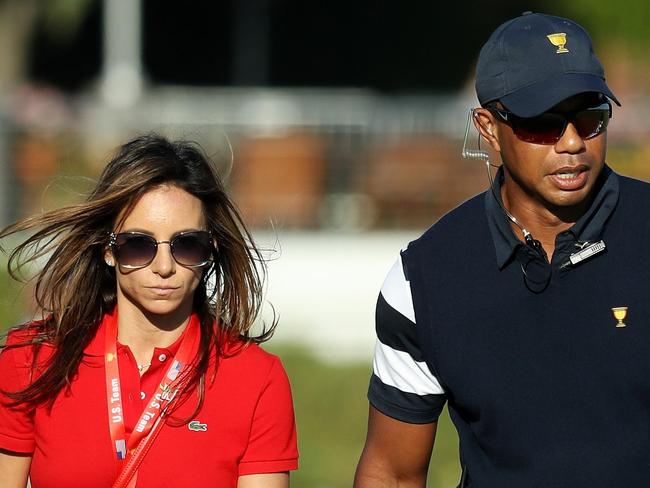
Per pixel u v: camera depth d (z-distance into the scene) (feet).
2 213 165.07
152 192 48.75
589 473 46.68
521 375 47.32
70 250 50.06
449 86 265.54
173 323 49.75
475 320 48.03
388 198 171.12
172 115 170.91
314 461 102.17
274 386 49.73
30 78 270.67
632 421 46.60
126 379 49.26
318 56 272.51
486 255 48.42
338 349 147.54
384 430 52.03
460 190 171.73
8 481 50.01
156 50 273.95
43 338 49.65
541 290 47.32
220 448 48.80
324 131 170.71
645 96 201.36
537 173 46.62
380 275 157.48
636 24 228.63
